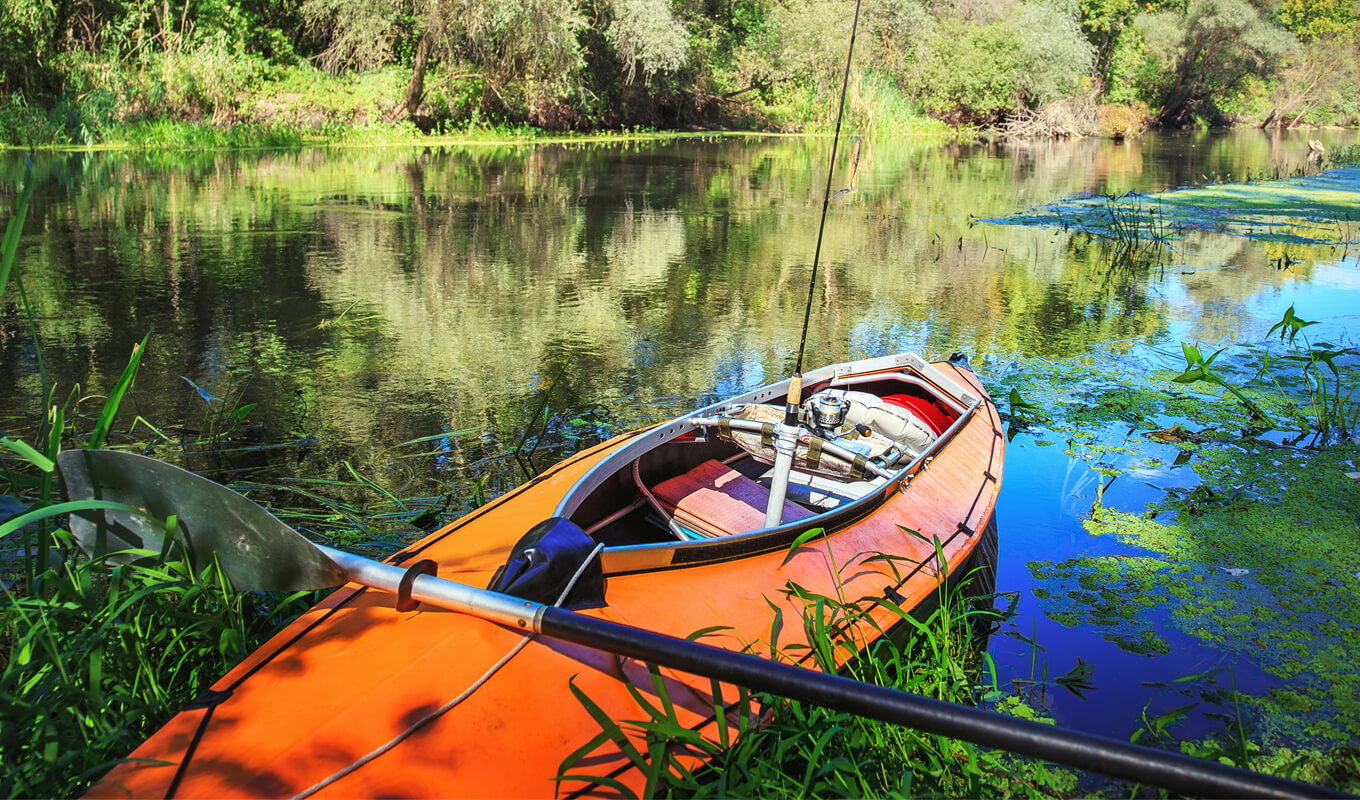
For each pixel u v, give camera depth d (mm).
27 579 2943
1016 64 38812
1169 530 4664
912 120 37406
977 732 2053
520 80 28531
